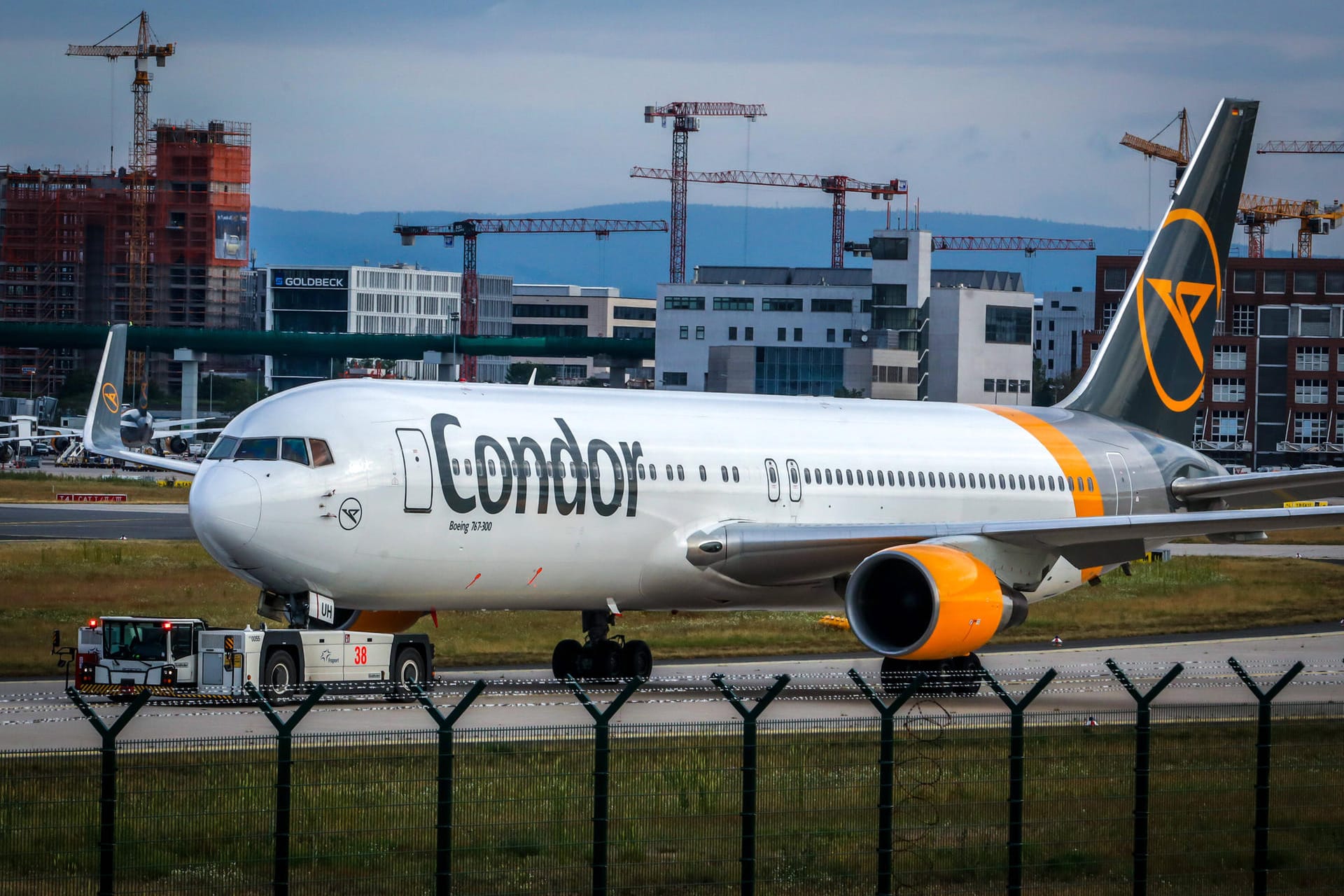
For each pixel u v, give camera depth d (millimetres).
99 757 76375
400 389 123625
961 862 67938
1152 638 179625
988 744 85812
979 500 154000
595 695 121688
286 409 118438
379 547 117250
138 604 181125
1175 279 177250
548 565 125812
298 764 70812
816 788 76125
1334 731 94000
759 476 138125
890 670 133125
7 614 167000
